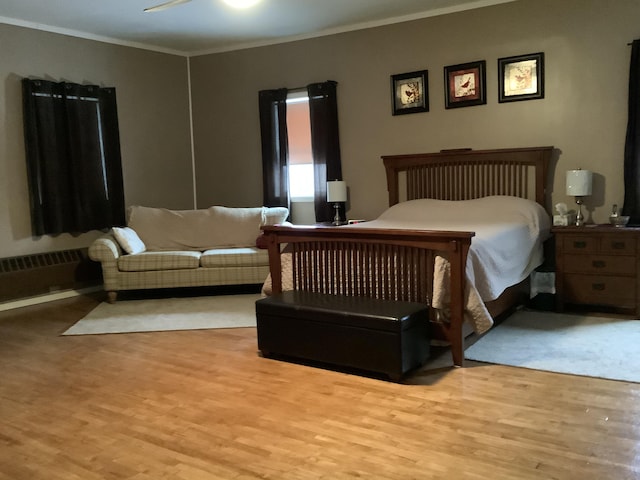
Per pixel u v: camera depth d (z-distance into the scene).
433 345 3.71
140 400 3.00
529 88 5.09
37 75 5.51
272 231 3.92
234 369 3.43
